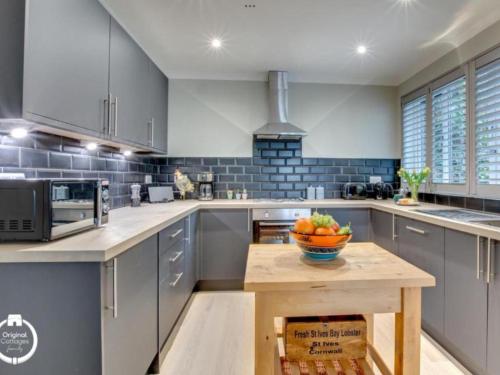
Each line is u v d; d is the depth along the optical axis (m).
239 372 1.75
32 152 1.63
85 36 1.60
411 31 2.35
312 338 1.26
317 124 3.57
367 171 3.61
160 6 2.01
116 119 1.97
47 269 1.11
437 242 2.04
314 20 2.20
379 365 1.37
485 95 2.25
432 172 2.92
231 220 2.99
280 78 3.27
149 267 1.61
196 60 2.95
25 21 1.18
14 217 1.19
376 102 3.59
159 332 1.77
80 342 1.11
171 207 2.62
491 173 2.21
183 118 3.46
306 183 3.56
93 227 1.51
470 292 1.73
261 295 1.18
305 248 1.36
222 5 2.00
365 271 1.23
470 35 2.37
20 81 1.18
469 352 1.74
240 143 3.50
